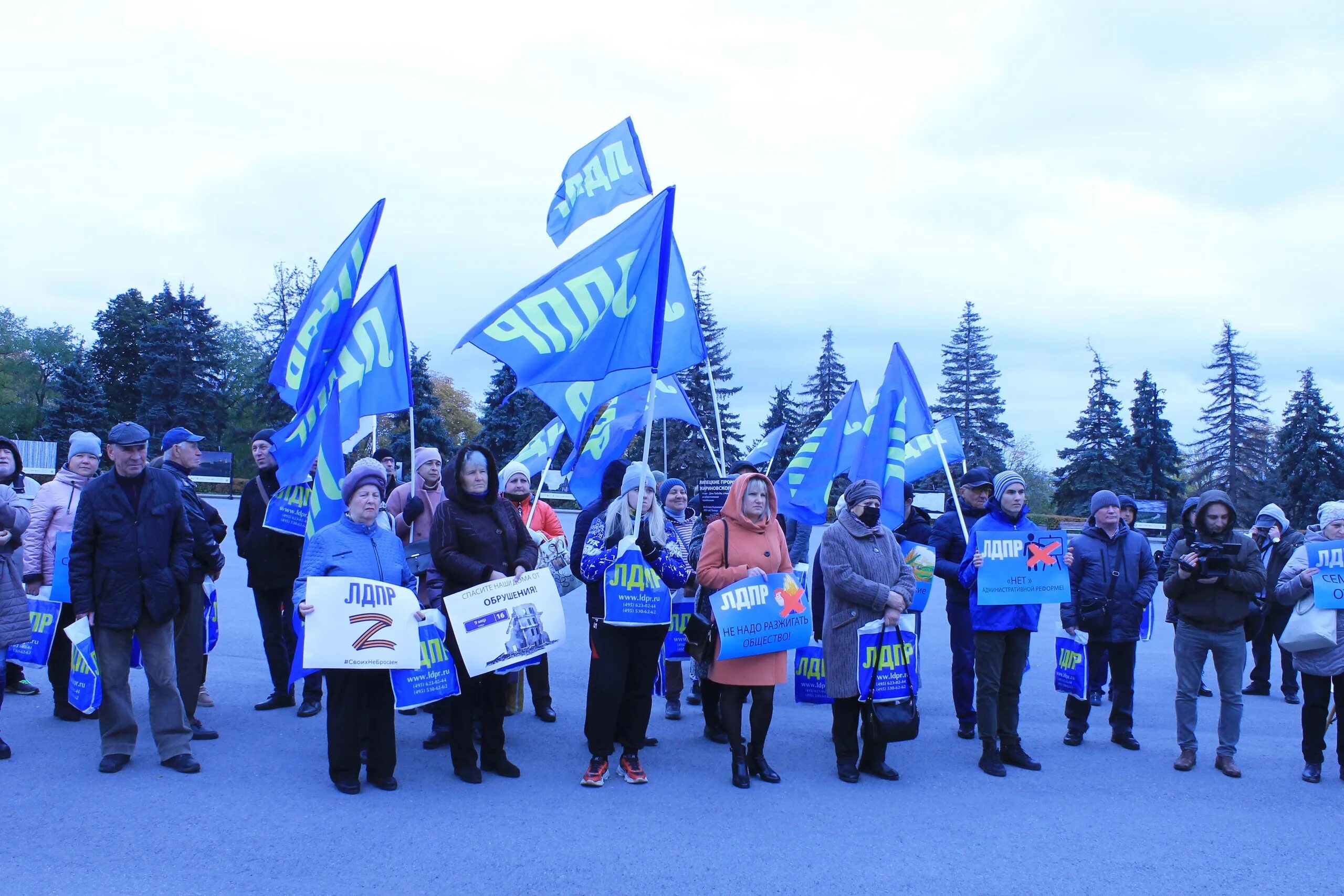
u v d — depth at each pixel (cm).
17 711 739
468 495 610
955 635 762
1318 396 5000
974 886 457
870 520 651
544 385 787
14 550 621
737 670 604
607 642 600
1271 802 601
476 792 577
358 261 820
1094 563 749
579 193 892
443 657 591
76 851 468
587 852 484
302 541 764
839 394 4944
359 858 468
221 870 451
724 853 488
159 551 596
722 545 625
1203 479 5741
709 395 4178
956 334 5544
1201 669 675
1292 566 670
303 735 686
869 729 617
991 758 653
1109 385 5141
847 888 450
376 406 806
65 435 5375
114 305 6869
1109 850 509
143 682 842
